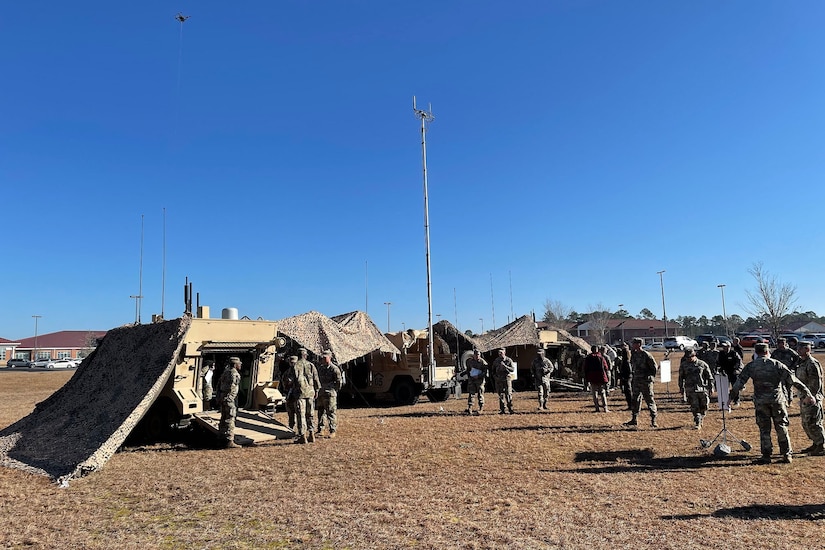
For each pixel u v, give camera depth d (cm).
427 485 822
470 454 1037
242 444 1173
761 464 920
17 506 746
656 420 1401
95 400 1162
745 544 573
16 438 1116
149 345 1230
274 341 1394
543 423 1405
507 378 1647
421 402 2162
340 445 1152
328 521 661
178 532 633
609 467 917
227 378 1158
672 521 645
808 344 1215
